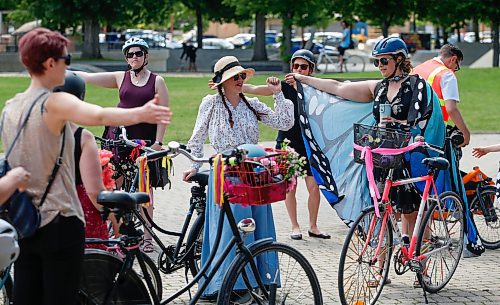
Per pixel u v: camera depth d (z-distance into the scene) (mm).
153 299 5828
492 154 15922
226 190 5844
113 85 9148
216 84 7062
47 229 4805
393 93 7781
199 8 50719
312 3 39719
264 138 18312
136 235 5715
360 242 7062
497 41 40031
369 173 7008
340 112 8305
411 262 7301
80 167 5383
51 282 4906
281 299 6305
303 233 10133
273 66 43062
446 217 7727
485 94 27359
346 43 38969
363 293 7121
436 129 7738
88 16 45000
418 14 40781
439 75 8758
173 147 6039
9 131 4820
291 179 5980
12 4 50844
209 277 5977
